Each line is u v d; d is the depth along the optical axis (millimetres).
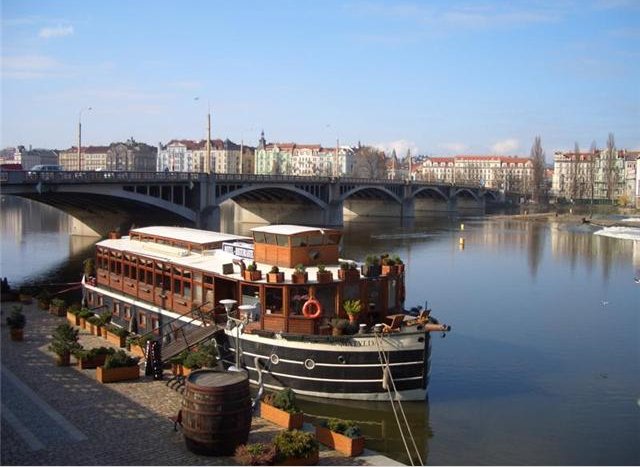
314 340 25781
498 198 199500
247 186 88375
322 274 26922
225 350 28141
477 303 48406
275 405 21766
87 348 30297
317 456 18547
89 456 18266
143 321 34125
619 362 34031
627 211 167375
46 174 57594
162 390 24297
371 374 25734
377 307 28672
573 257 76812
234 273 29047
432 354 34938
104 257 38812
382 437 23938
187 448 18891
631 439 24250
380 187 129750
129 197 66812
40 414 21406
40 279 54469
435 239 94625
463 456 22516
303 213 114500
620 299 50875
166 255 34062
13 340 31312
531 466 21859
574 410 27109
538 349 36281
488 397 28500
